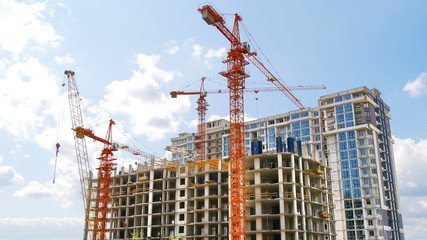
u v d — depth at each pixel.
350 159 186.00
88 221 159.50
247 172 121.38
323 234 127.00
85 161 152.12
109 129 166.12
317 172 129.75
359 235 173.12
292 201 115.38
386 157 196.50
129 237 156.38
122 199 168.00
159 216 151.12
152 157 189.12
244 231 115.00
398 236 184.50
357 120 192.62
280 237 113.75
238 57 137.38
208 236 132.88
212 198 137.88
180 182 148.88
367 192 177.88
